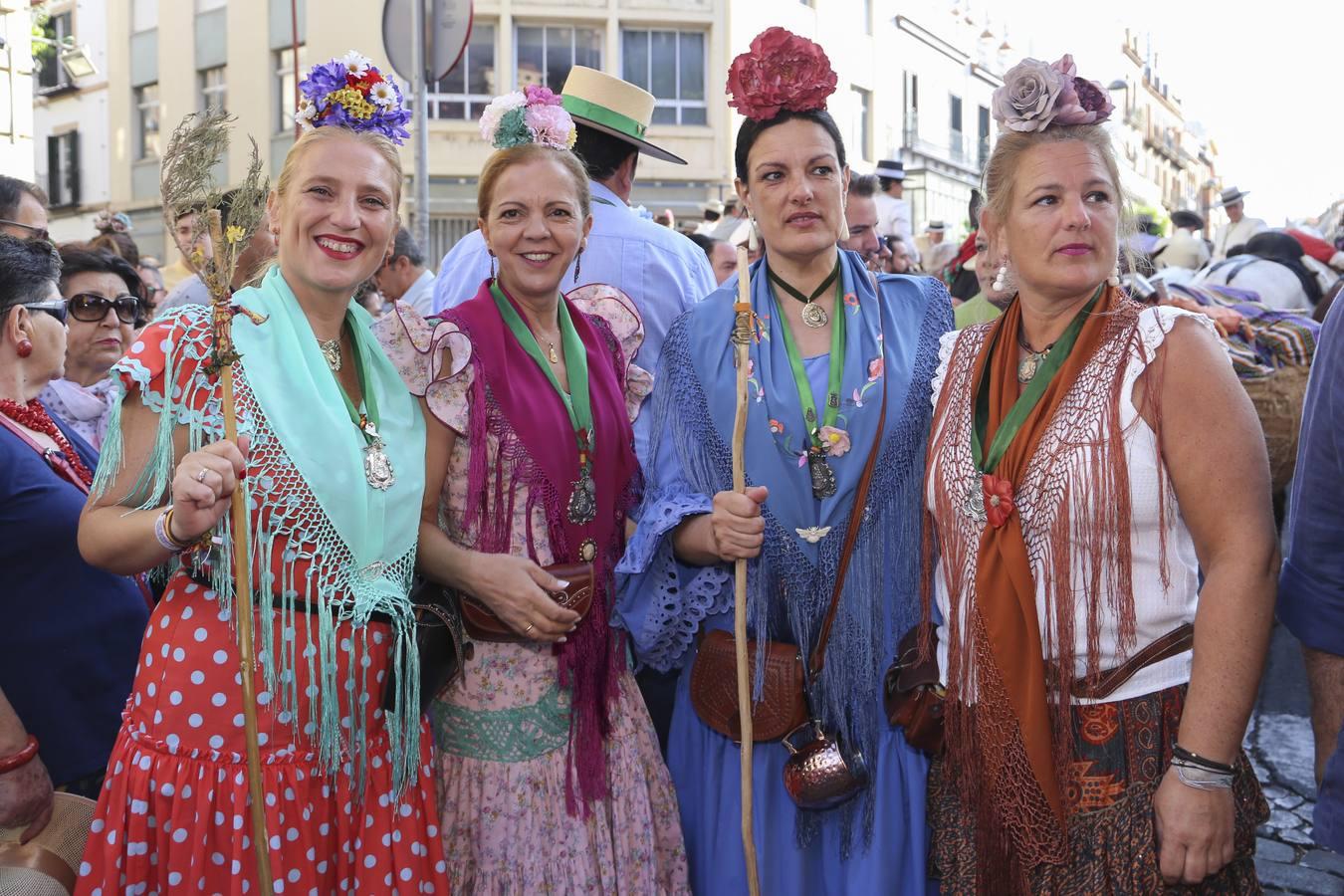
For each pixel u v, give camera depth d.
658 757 2.45
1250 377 4.94
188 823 1.95
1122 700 1.91
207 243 2.68
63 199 21.25
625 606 2.48
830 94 2.38
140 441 1.96
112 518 1.92
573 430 2.34
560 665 2.26
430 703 2.18
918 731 2.18
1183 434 1.86
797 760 2.29
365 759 2.05
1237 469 1.83
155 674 1.99
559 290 2.46
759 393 2.38
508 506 2.26
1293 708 4.49
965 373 2.18
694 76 18.33
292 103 17.17
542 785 2.25
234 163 17.45
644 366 2.98
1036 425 1.97
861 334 2.41
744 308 2.29
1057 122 1.98
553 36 17.88
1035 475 1.95
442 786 2.25
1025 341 2.10
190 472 1.78
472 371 2.25
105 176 20.61
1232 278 6.41
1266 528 1.83
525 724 2.25
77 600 2.34
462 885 2.22
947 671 2.10
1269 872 3.28
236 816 1.94
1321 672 1.91
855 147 22.39
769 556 2.35
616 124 3.13
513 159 2.35
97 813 1.99
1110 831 1.89
